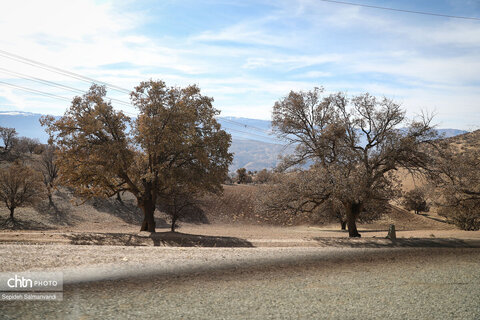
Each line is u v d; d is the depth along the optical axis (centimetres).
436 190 3334
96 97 3450
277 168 3338
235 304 886
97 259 1265
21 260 1155
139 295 904
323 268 1438
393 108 3095
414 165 3044
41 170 6956
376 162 3053
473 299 1034
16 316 710
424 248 2209
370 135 3105
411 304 962
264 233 4578
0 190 5378
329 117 3288
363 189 2828
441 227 6316
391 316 855
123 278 1045
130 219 6366
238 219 7025
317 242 2575
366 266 1541
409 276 1346
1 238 2548
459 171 2980
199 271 1214
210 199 7531
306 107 3331
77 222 5728
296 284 1128
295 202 3152
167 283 1033
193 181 3584
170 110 3494
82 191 3594
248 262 1448
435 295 1069
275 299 948
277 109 3400
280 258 1603
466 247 2277
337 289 1095
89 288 927
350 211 3269
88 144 3359
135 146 3650
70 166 3350
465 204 3419
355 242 2519
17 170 5512
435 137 3019
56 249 1487
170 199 4472
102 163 3294
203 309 833
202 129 3875
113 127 3475
